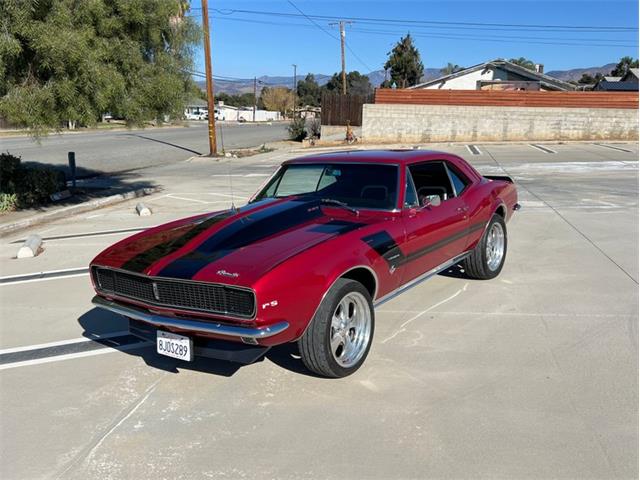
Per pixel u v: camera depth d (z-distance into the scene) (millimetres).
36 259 7898
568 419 3324
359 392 3746
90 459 3092
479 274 5996
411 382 3859
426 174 5160
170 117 12977
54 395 3861
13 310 5715
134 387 3949
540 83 38438
